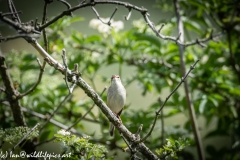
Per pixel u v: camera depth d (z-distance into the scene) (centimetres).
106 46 1067
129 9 684
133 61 1094
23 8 1464
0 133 625
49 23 613
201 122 1423
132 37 1034
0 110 1019
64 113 1048
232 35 1156
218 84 1088
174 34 1233
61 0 633
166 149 612
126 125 998
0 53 734
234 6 1077
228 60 1145
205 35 1127
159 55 1073
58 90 1049
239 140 1117
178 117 1385
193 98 1191
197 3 1028
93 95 632
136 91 1436
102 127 1032
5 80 744
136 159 643
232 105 1119
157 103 1083
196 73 1111
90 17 1514
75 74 622
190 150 1312
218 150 1240
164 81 1114
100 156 591
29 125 982
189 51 1132
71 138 590
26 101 1023
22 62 1004
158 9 1440
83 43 1041
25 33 570
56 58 1001
